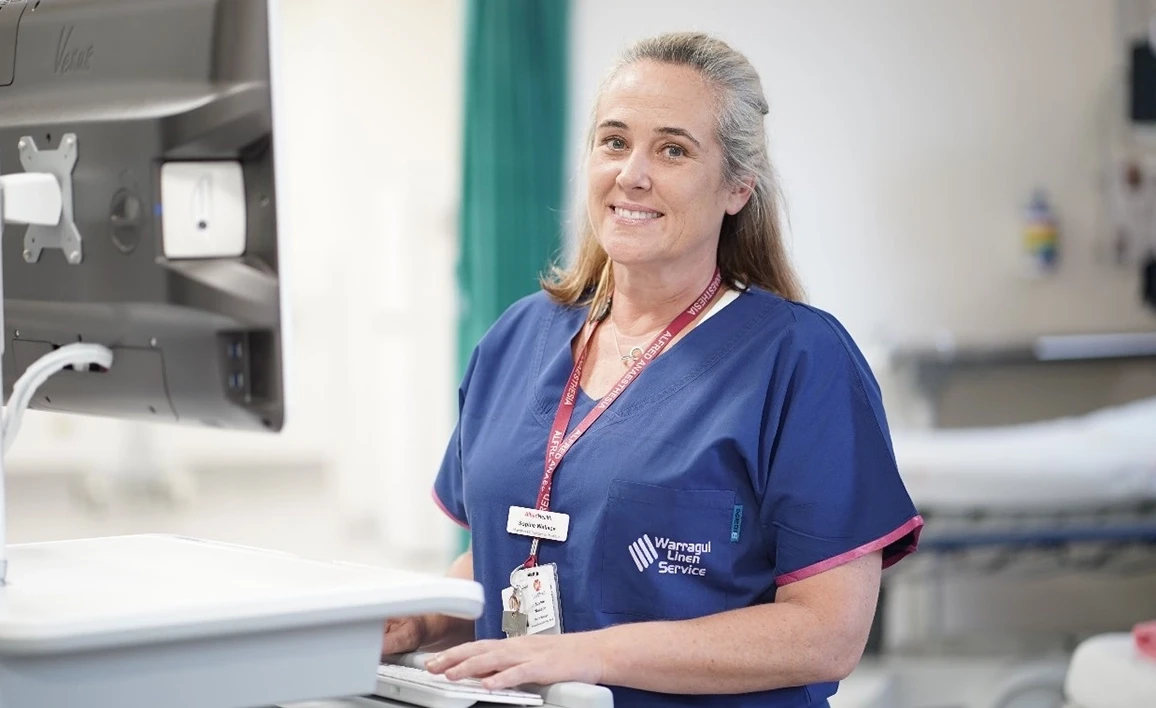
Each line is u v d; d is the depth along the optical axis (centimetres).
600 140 173
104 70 128
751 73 175
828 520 160
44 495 596
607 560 162
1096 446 438
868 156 536
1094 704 241
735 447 161
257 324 118
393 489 576
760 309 171
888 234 539
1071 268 551
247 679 111
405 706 135
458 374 453
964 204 545
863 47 534
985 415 535
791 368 164
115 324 127
